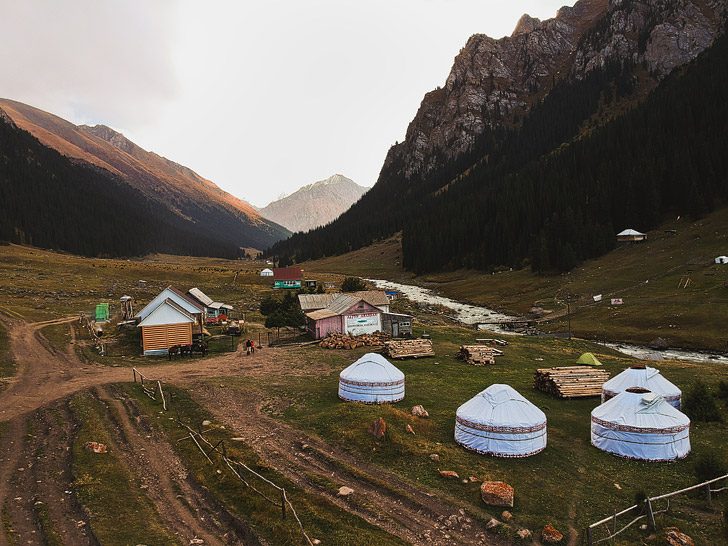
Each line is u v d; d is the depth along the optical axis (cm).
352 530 1298
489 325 6831
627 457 1920
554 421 2377
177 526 1301
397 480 1625
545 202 13038
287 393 2742
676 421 1923
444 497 1515
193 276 11281
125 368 3397
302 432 2055
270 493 1489
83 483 1461
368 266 17938
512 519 1405
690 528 1371
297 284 10562
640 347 5284
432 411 2450
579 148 17200
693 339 5238
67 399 2455
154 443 1886
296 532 1272
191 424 2131
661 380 2500
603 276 8625
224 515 1373
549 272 10156
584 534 1339
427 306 8644
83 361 3578
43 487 1459
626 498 1578
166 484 1552
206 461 1706
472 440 1938
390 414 2189
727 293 6288
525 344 4853
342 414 2186
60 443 1841
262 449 1866
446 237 15000
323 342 4581
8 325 4672
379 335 5075
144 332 4022
